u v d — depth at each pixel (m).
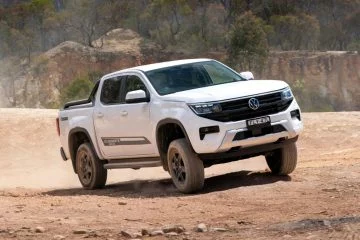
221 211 9.38
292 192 10.61
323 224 7.36
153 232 7.69
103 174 13.66
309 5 130.12
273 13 127.31
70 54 108.25
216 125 11.25
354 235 6.67
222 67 12.85
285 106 11.80
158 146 12.09
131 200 11.06
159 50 112.62
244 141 11.34
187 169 11.47
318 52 110.00
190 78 12.40
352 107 105.31
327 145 21.16
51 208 10.29
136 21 123.25
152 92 12.16
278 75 106.44
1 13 126.94
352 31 127.25
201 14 120.12
